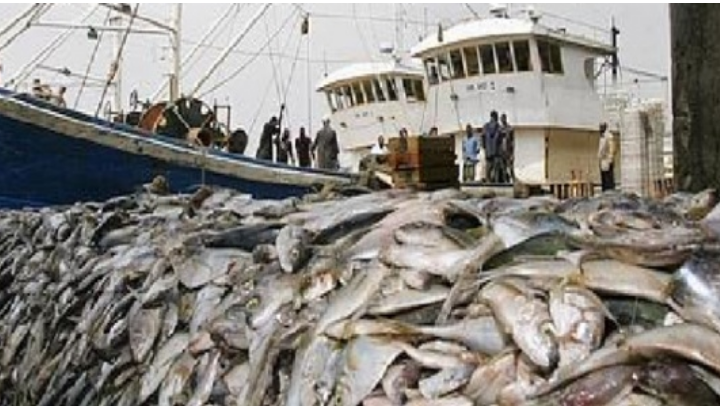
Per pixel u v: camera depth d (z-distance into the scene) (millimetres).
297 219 4801
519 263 3066
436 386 2857
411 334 3045
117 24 24531
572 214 3490
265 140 25922
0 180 15164
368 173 12359
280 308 3785
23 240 8445
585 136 34281
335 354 3209
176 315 4629
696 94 5910
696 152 5918
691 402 2416
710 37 5812
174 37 24781
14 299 7586
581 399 2502
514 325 2752
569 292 2758
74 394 5398
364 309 3275
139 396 4496
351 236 3914
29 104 14922
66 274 6648
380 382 3000
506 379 2711
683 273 2717
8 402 6836
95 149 15500
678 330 2523
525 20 32781
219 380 3883
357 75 37500
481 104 33469
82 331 5621
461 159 33219
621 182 36000
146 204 7711
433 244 3387
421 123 36625
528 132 32969
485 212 3727
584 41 33750
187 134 18516
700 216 3539
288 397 3309
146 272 5316
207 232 5246
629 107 37125
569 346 2637
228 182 16406
